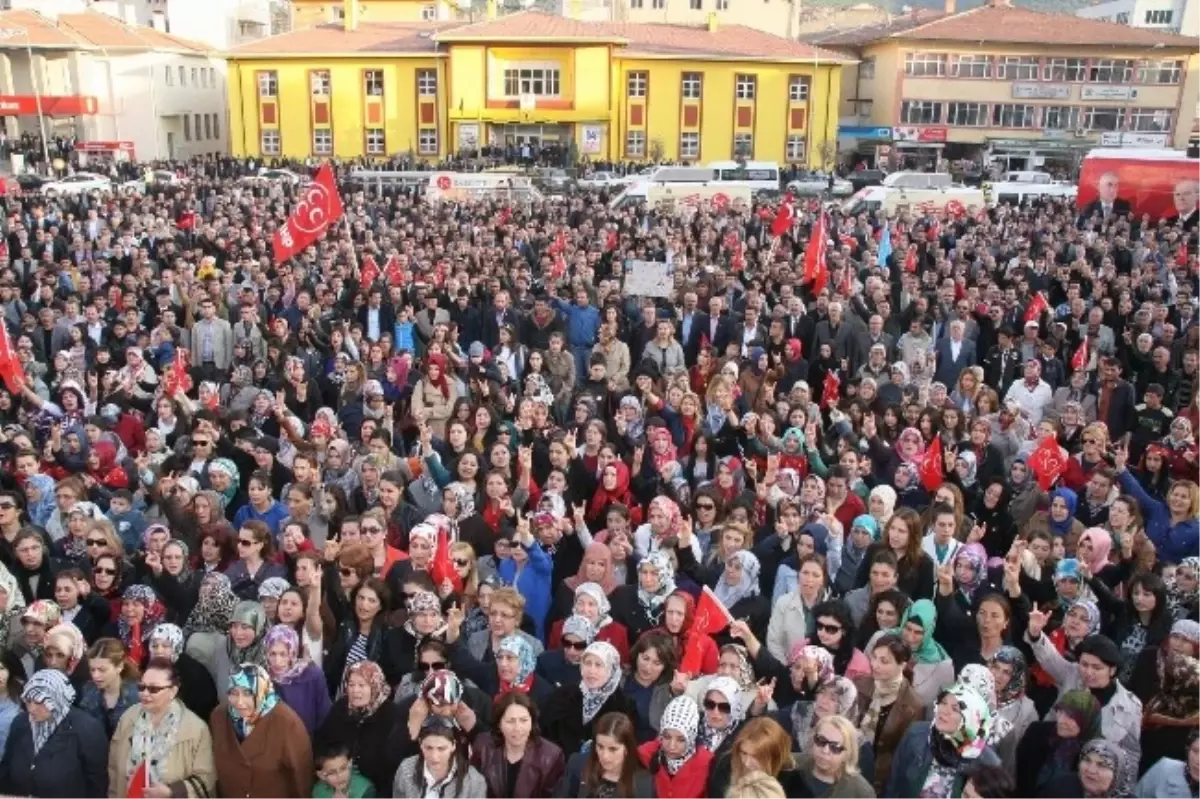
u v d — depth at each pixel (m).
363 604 6.24
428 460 8.83
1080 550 7.17
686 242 21.77
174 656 5.66
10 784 5.34
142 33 60.06
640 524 8.38
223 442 9.15
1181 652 5.64
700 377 11.88
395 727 5.40
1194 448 9.45
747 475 9.48
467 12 86.81
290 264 17.30
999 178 49.78
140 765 5.12
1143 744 5.46
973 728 4.68
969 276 18.98
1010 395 11.88
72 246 19.72
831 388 11.59
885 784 5.25
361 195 30.56
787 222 23.22
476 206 28.20
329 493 8.05
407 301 14.86
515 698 5.22
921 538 7.09
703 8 78.31
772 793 4.38
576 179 43.81
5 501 7.20
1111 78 60.22
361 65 56.75
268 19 78.56
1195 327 13.22
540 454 9.59
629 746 4.91
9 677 5.70
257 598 6.33
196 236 22.30
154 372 11.70
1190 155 30.59
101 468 9.43
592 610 6.30
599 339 12.95
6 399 10.47
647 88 57.16
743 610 6.88
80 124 56.69
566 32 54.75
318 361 12.59
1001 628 6.11
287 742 5.18
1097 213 28.34
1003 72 60.25
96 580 6.73
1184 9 83.69
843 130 61.97
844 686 5.20
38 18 56.59
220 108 67.19
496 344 14.06
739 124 58.19
